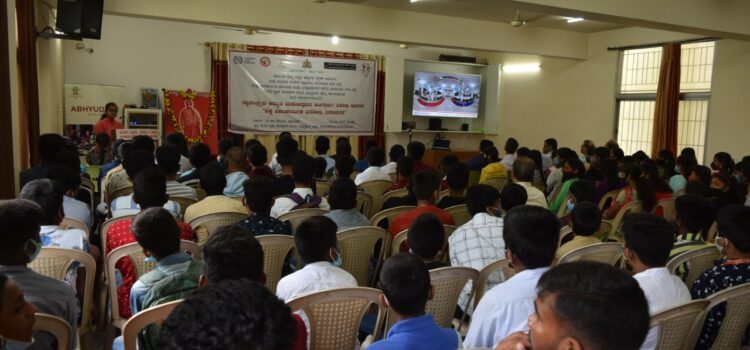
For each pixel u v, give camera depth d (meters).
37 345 1.67
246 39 10.13
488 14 8.64
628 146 9.71
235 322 0.68
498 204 3.71
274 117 10.34
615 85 9.77
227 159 4.55
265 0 7.54
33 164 5.35
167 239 2.01
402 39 8.57
